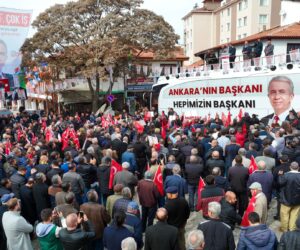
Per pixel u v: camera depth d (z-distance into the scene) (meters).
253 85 19.92
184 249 6.93
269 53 20.36
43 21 30.94
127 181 8.68
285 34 29.84
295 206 8.14
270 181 8.23
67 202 6.70
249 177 8.45
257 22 53.97
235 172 8.76
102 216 6.74
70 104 38.16
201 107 22.19
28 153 10.98
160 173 8.69
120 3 31.08
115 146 12.38
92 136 13.12
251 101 20.12
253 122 16.23
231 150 10.85
